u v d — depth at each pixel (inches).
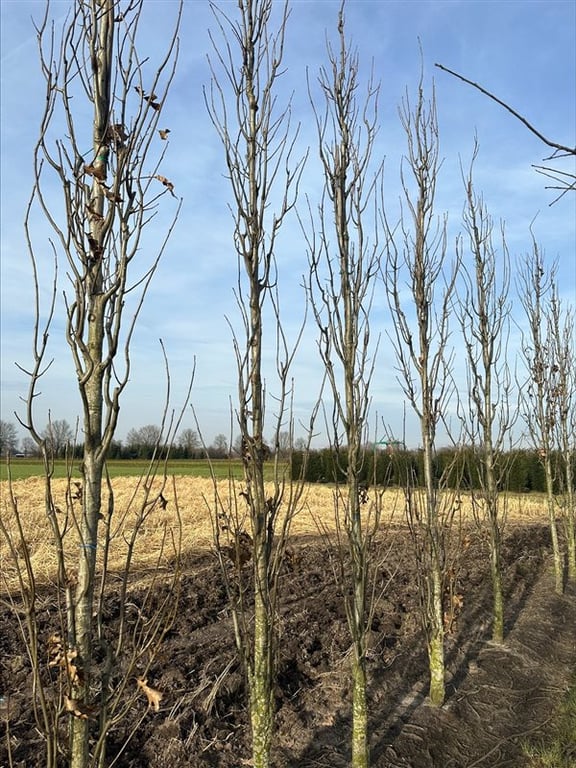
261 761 132.7
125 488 774.5
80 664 86.5
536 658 262.5
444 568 221.1
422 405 213.5
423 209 209.3
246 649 135.4
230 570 360.8
